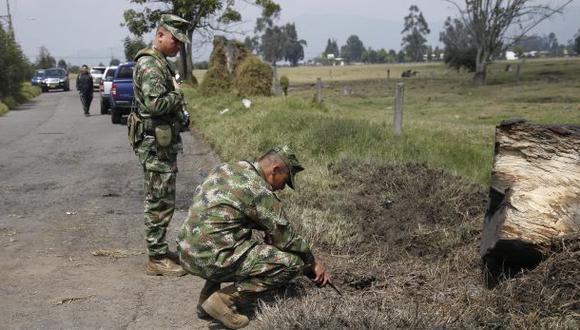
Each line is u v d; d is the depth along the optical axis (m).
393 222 6.07
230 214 3.79
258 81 20.47
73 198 7.96
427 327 3.70
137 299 4.53
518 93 32.47
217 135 12.49
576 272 3.92
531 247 4.14
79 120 20.27
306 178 7.92
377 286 4.62
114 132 16.20
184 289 4.74
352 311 3.87
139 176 9.63
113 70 23.67
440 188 7.00
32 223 6.66
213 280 3.93
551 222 4.14
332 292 4.45
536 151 4.52
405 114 22.03
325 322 3.77
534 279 4.07
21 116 22.61
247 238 3.93
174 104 4.70
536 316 3.79
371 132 10.90
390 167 8.12
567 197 4.24
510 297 4.05
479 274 4.79
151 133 4.77
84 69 22.00
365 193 7.24
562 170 4.38
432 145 10.72
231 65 21.75
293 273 3.91
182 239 3.87
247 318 4.02
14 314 4.22
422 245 5.55
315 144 10.20
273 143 10.48
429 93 36.19
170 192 4.93
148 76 4.63
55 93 43.44
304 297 4.30
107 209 7.35
